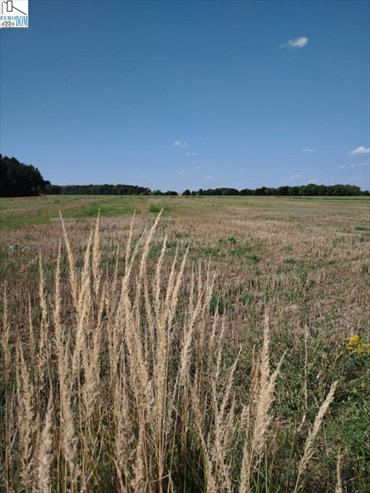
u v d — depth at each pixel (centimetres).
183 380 179
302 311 572
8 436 177
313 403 327
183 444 198
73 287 174
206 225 2077
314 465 252
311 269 964
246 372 370
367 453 263
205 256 1095
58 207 4019
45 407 208
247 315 564
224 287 718
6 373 182
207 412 229
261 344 427
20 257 994
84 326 164
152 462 172
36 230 1730
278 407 311
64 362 149
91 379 147
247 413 162
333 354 400
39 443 148
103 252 1014
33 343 199
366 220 2681
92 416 182
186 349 175
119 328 188
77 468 126
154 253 1045
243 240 1465
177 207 4028
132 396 197
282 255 1179
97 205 4306
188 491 192
